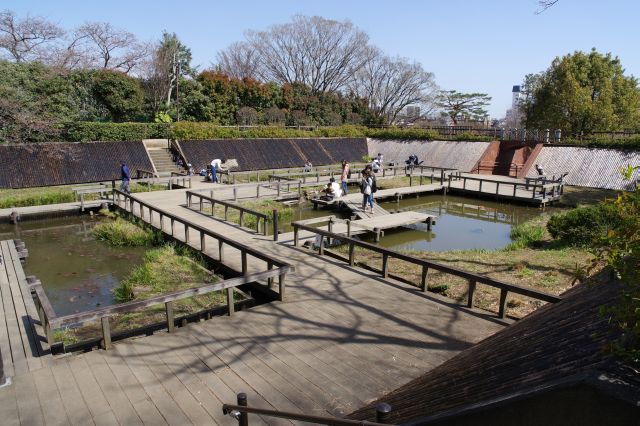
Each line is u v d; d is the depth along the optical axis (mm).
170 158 24875
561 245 10977
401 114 53625
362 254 10641
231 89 34500
